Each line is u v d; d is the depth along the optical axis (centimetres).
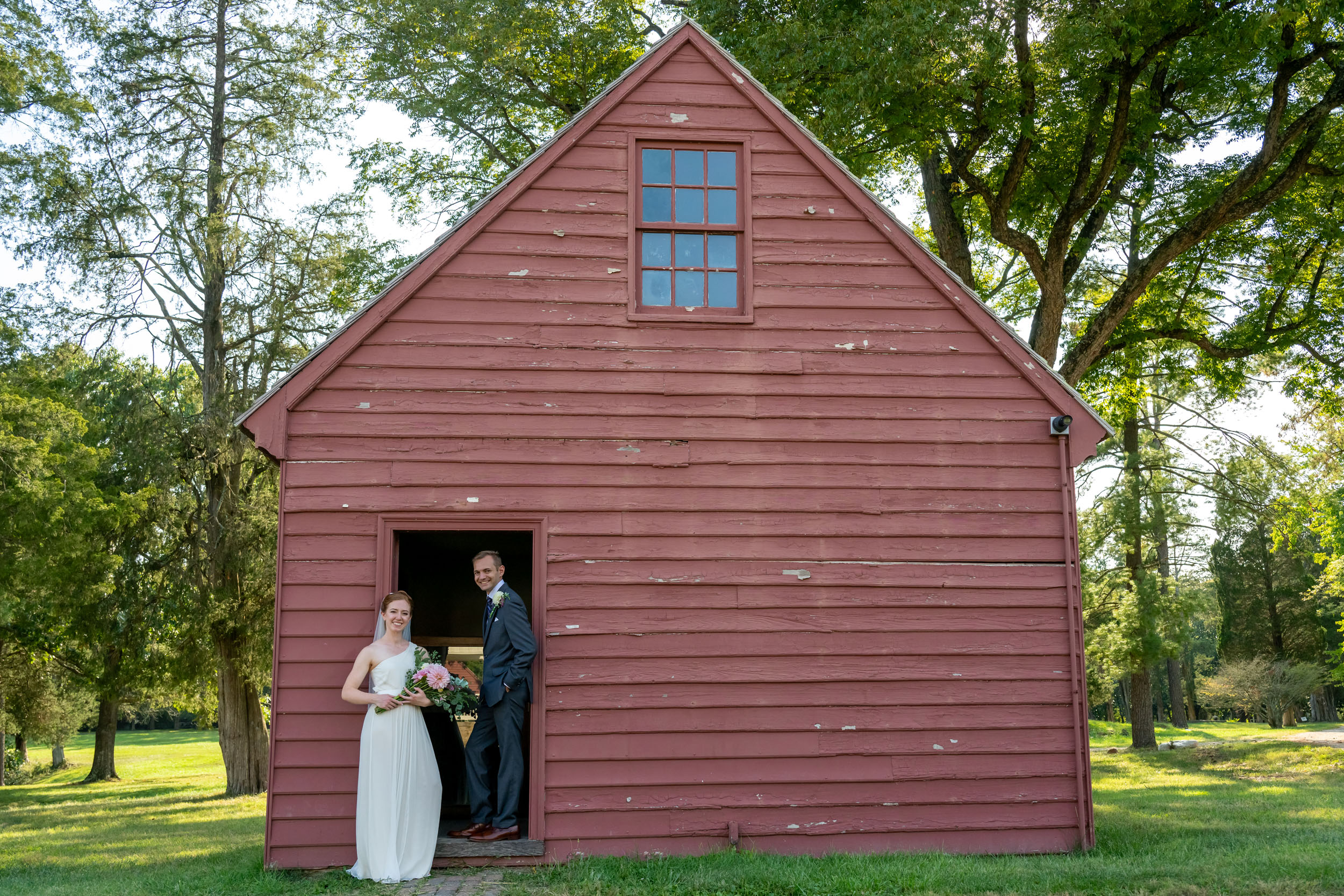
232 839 1088
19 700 3155
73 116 2052
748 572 756
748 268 797
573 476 755
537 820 706
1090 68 1429
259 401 736
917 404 792
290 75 2191
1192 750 2208
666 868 659
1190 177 1698
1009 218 1761
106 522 2003
